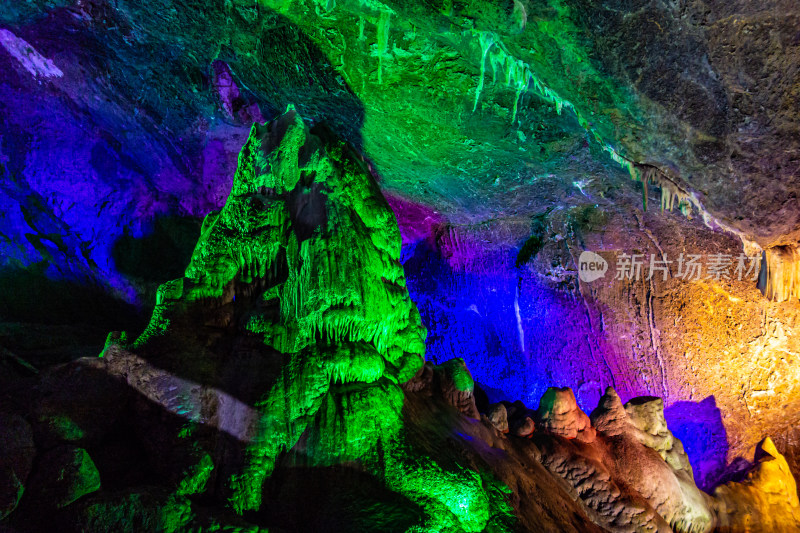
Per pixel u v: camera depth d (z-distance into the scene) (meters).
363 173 5.36
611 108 5.43
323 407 4.31
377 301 4.83
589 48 4.78
